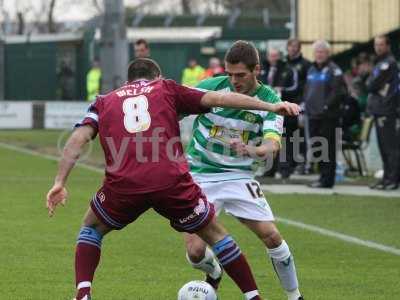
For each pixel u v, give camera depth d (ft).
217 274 55.31
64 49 273.95
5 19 309.01
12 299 56.49
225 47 277.64
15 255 70.85
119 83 216.54
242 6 429.79
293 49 126.21
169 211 49.03
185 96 49.67
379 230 85.51
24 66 271.90
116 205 48.91
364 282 62.85
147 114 48.88
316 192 115.14
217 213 55.01
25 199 105.19
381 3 177.47
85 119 49.73
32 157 164.25
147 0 404.77
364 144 138.82
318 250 75.10
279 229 85.56
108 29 216.95
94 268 49.65
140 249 74.33
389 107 116.47
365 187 121.29
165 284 61.41
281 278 54.44
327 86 116.37
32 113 249.14
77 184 122.52
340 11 180.04
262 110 48.91
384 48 116.88
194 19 327.67
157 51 281.54
